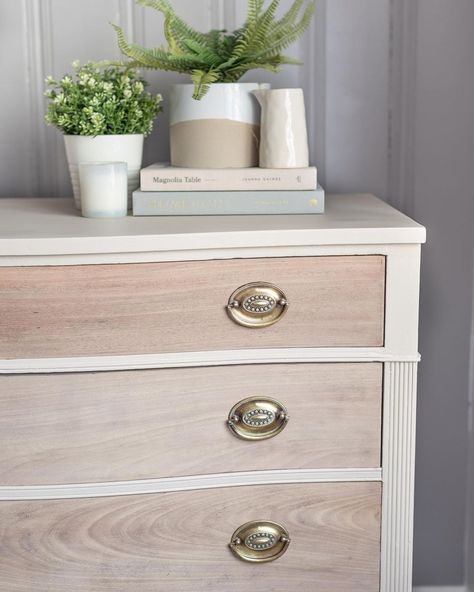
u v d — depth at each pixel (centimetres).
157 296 108
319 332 110
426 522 165
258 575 115
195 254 107
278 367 111
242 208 122
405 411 113
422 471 163
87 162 125
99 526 112
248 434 112
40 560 112
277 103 123
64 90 130
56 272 106
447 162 154
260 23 129
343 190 155
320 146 154
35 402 109
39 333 108
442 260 157
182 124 128
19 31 148
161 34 149
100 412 110
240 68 130
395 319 110
